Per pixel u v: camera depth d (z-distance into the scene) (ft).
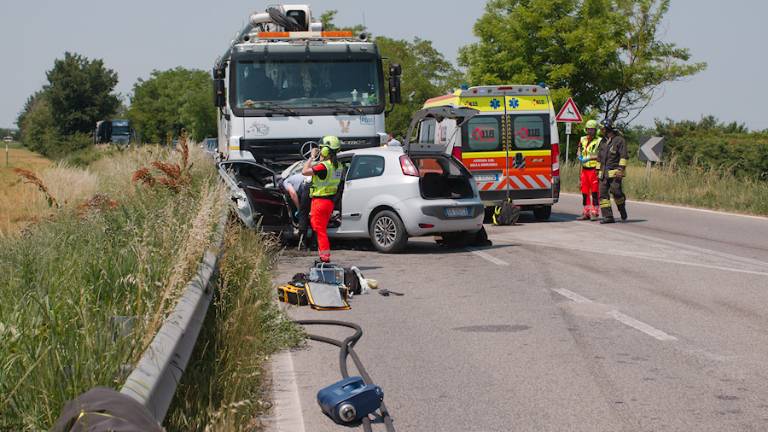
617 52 144.56
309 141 54.49
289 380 21.97
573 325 27.96
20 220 39.06
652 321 28.27
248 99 54.19
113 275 21.15
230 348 20.06
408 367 23.24
